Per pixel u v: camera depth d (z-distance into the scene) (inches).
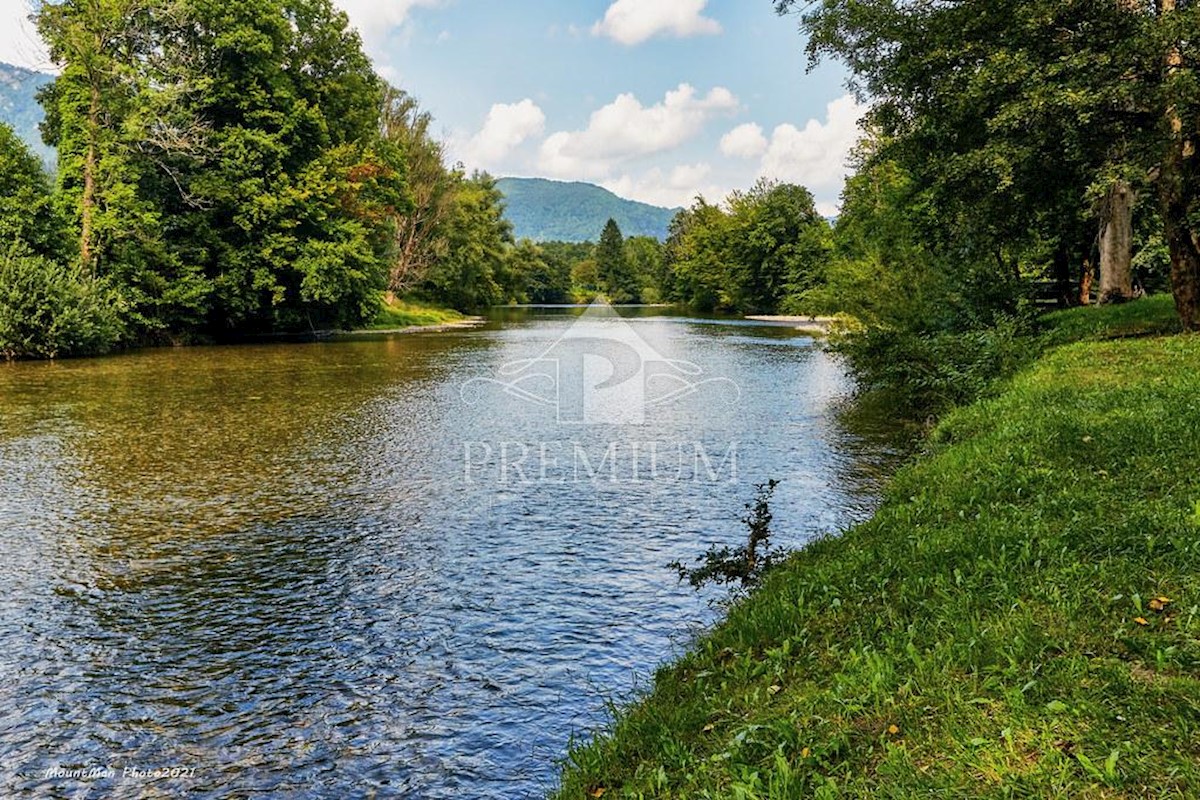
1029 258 960.3
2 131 1056.2
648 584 263.0
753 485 394.3
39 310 988.6
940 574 179.9
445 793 153.5
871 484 389.7
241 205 1307.8
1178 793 95.7
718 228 3238.2
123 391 726.5
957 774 105.6
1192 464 228.2
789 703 139.6
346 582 265.7
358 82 1673.2
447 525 330.6
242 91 1331.2
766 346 1339.8
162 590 257.8
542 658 210.4
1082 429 288.8
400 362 1051.9
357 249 1525.6
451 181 2556.6
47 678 200.2
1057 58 443.5
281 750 169.0
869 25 543.8
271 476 414.9
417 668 205.8
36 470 420.5
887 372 577.3
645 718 155.2
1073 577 163.2
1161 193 507.2
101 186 1162.0
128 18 1141.7
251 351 1202.0
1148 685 119.6
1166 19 390.3
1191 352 428.5
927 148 575.5
